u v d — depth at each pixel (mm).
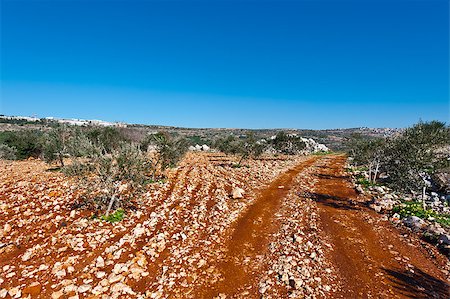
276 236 13953
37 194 17469
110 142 34500
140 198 17391
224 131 126438
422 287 10195
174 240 12766
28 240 11594
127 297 8758
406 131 19562
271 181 27125
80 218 13961
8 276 9211
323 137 111312
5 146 37719
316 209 18438
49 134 29422
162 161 24922
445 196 21625
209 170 31234
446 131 18203
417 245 13562
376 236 14547
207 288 9578
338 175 33500
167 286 9445
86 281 9242
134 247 11695
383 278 10656
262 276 10438
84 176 16719
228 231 14328
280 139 63969
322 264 11414
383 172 31125
